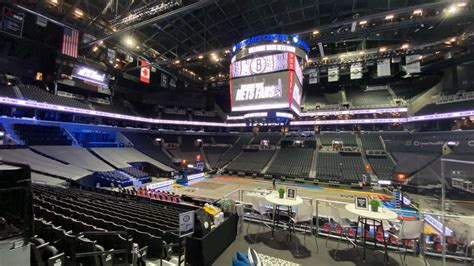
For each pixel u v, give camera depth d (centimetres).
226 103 3934
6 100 1594
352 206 556
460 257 485
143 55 2052
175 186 2108
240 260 384
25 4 1213
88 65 2075
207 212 528
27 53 1903
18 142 1703
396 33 1848
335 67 2138
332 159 2645
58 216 487
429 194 1294
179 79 2864
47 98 2034
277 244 563
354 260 493
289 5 1568
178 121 3347
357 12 1572
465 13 1176
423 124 2589
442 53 2072
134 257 378
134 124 3077
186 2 1457
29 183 253
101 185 1800
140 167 2494
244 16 1683
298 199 601
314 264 474
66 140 2075
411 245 540
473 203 671
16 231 238
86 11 1387
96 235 430
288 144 3164
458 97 2259
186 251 446
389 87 3300
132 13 1107
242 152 3291
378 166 2328
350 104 3108
